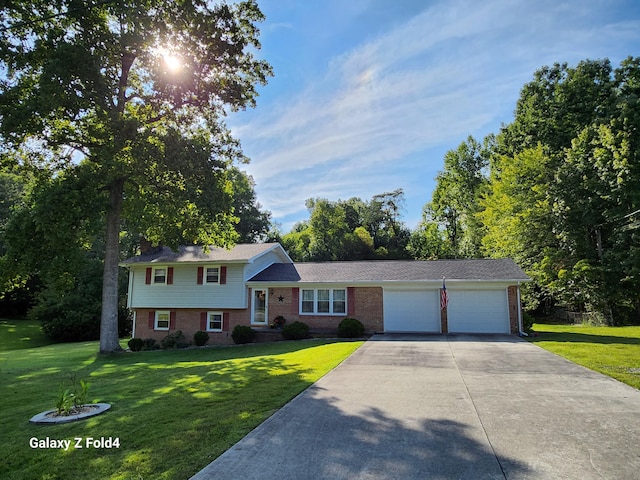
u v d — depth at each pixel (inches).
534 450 197.9
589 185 1123.3
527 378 363.3
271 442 213.6
